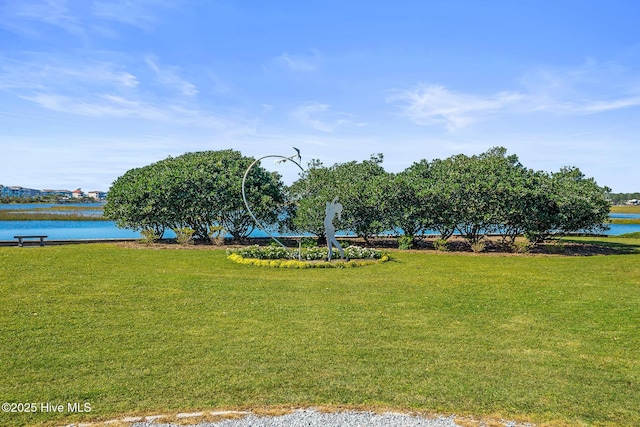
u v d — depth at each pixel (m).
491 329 9.04
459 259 18.00
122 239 23.70
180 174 21.77
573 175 23.11
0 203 84.19
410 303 10.84
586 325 9.33
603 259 18.23
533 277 14.12
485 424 5.54
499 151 23.83
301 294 11.54
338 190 22.22
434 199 20.98
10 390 6.21
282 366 7.09
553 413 5.82
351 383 6.55
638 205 82.00
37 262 15.27
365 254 17.42
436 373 6.95
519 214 20.09
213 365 7.09
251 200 22.45
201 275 13.66
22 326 8.73
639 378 6.89
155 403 5.91
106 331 8.54
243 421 5.50
